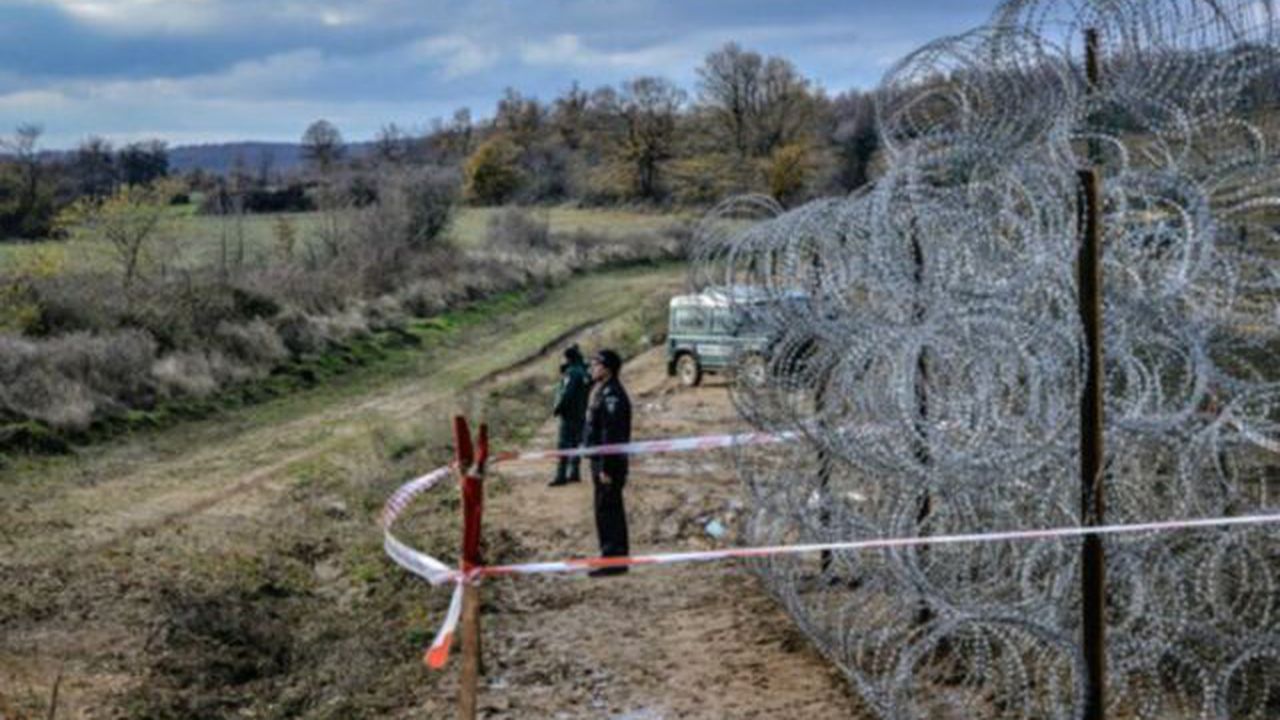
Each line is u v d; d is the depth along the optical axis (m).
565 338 34.94
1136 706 7.64
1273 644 7.28
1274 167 7.73
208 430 20.41
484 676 9.12
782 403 9.20
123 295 24.78
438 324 34.59
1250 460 8.66
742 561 11.73
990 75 8.16
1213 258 8.12
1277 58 7.88
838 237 8.41
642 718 8.20
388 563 12.27
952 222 7.66
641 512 14.77
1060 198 7.67
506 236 54.19
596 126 97.00
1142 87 8.19
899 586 8.02
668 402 24.22
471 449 7.25
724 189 74.69
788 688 8.63
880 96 8.33
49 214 45.00
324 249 41.00
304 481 16.67
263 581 11.56
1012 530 7.67
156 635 9.72
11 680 8.74
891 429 7.34
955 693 7.72
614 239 57.84
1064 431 7.05
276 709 8.48
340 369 26.98
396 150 98.88
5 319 22.00
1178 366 8.48
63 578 11.55
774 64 80.25
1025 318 6.99
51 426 18.23
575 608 10.83
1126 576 7.63
